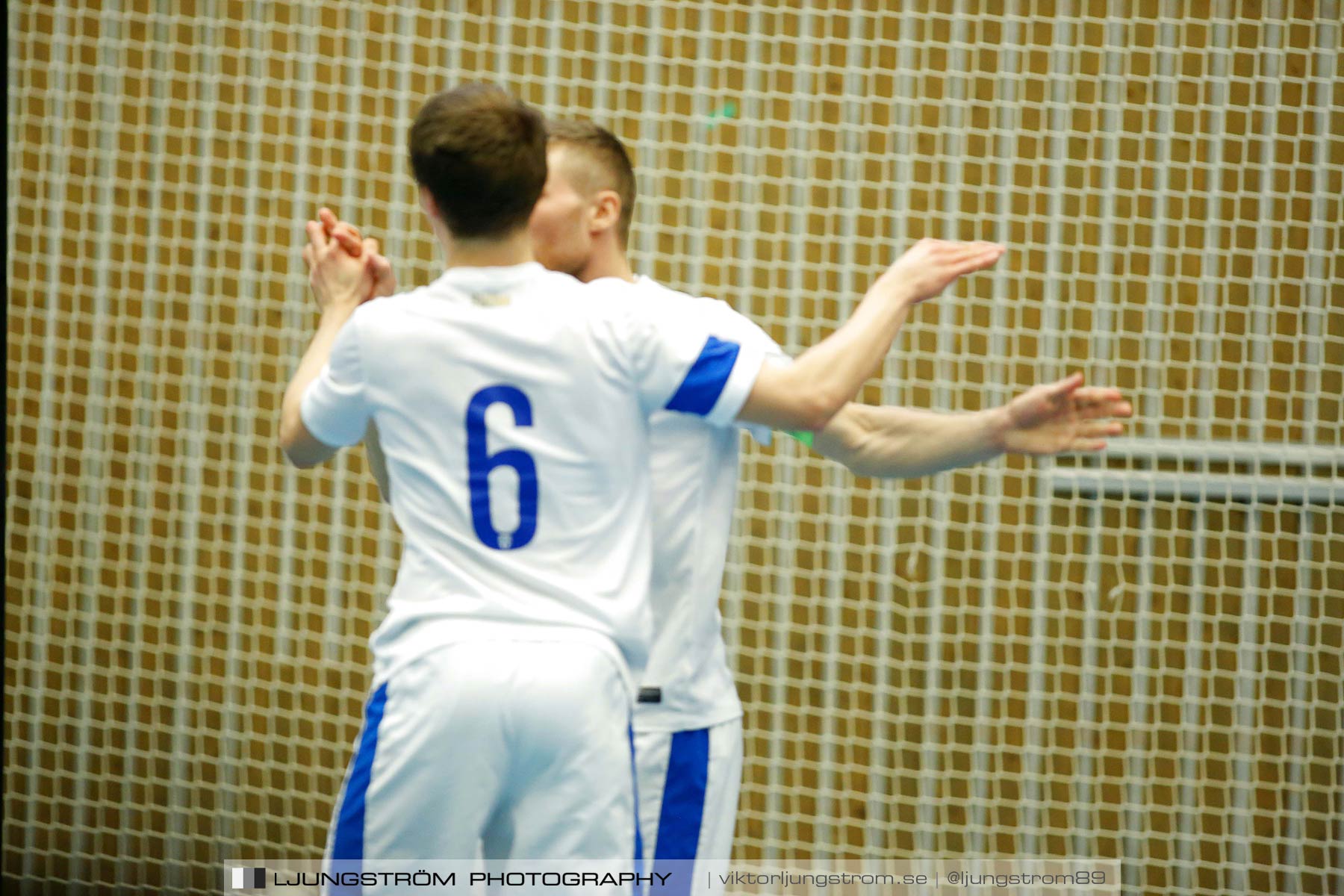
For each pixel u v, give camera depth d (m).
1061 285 14.45
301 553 14.38
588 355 6.11
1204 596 14.23
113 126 14.56
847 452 7.74
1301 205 14.38
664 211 14.48
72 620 14.41
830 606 14.29
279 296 14.53
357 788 6.09
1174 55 14.38
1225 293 14.41
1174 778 14.11
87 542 14.47
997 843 14.04
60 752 14.22
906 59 14.41
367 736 6.13
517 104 6.36
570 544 6.05
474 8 14.51
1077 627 14.22
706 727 7.21
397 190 14.55
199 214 14.56
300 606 14.35
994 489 14.27
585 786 5.93
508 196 6.21
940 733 14.20
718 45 14.47
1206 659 14.20
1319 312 14.36
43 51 14.55
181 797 14.13
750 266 14.47
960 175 14.41
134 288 14.57
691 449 7.11
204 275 14.55
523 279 6.23
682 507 7.10
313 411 6.43
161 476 14.51
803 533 14.30
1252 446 14.25
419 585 6.10
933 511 14.29
